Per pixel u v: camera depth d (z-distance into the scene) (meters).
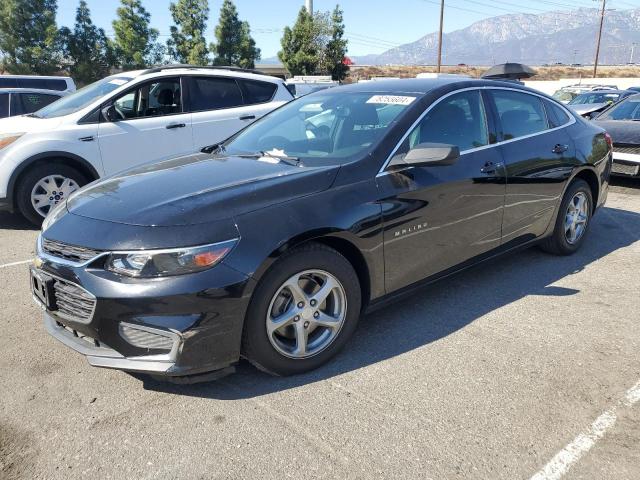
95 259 2.67
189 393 2.92
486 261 4.14
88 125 6.37
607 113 9.23
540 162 4.40
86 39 31.34
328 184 3.11
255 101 7.59
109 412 2.77
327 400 2.84
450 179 3.62
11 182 6.09
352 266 3.19
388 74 66.31
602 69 88.19
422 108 3.68
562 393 2.89
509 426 2.62
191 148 7.02
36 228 6.43
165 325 2.60
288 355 2.98
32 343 3.50
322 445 2.50
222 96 7.33
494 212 4.03
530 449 2.46
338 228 3.00
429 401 2.83
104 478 2.32
